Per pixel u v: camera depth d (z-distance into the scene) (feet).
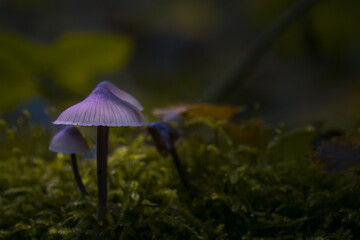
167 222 0.80
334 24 2.02
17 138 0.95
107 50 1.19
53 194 0.85
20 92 1.26
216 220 0.82
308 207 0.82
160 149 0.83
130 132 0.94
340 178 0.87
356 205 0.82
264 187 0.84
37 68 1.21
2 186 0.89
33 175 0.90
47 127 1.05
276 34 1.51
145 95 2.47
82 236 0.79
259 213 0.81
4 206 0.84
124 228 0.79
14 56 1.16
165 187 0.86
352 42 2.41
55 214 0.82
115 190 0.84
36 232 0.80
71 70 1.25
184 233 0.80
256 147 0.95
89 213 0.80
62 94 1.30
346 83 2.55
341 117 1.58
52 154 0.98
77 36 1.16
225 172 0.85
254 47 1.55
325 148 0.84
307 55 2.51
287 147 0.92
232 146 0.93
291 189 0.84
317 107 2.29
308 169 0.88
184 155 0.90
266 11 2.29
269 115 1.93
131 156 0.87
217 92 1.58
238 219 0.82
